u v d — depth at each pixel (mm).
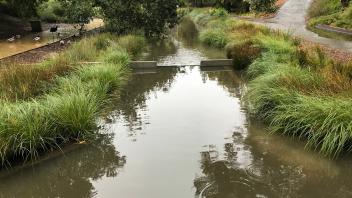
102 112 8820
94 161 6453
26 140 6539
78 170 6172
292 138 7082
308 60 10305
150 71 13398
